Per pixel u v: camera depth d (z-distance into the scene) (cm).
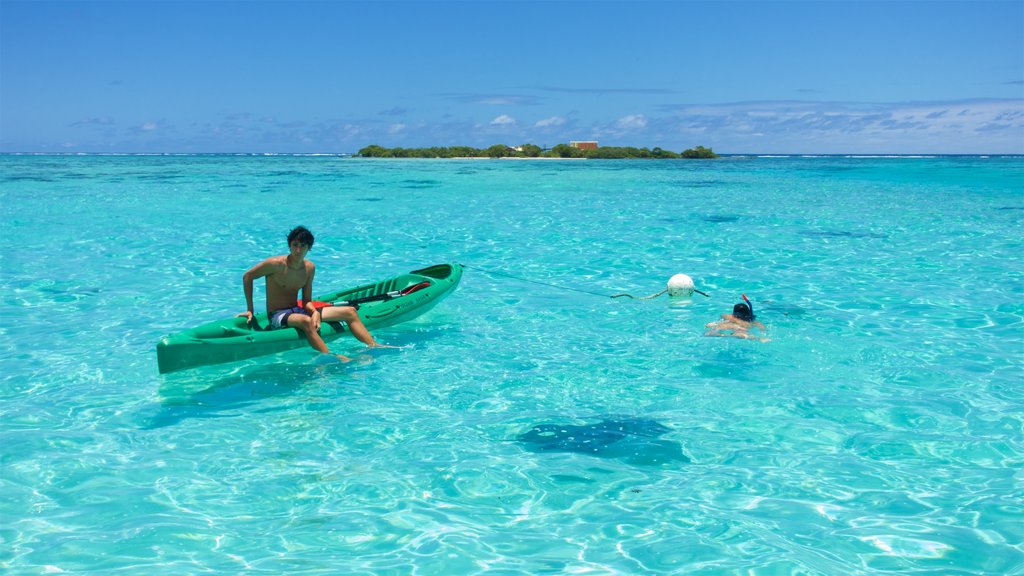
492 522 393
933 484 435
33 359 689
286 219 1811
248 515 400
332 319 733
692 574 342
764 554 358
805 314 855
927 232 1540
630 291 995
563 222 1758
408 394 600
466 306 910
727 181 3569
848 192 2719
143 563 351
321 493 426
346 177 3953
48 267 1147
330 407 570
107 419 545
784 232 1556
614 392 601
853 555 358
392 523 392
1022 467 457
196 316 853
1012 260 1200
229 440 505
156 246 1361
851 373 645
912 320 824
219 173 4441
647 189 2939
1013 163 7031
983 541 370
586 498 420
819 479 442
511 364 678
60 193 2612
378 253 1319
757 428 523
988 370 649
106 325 811
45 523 390
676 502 414
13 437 508
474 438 508
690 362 680
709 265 1182
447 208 2109
